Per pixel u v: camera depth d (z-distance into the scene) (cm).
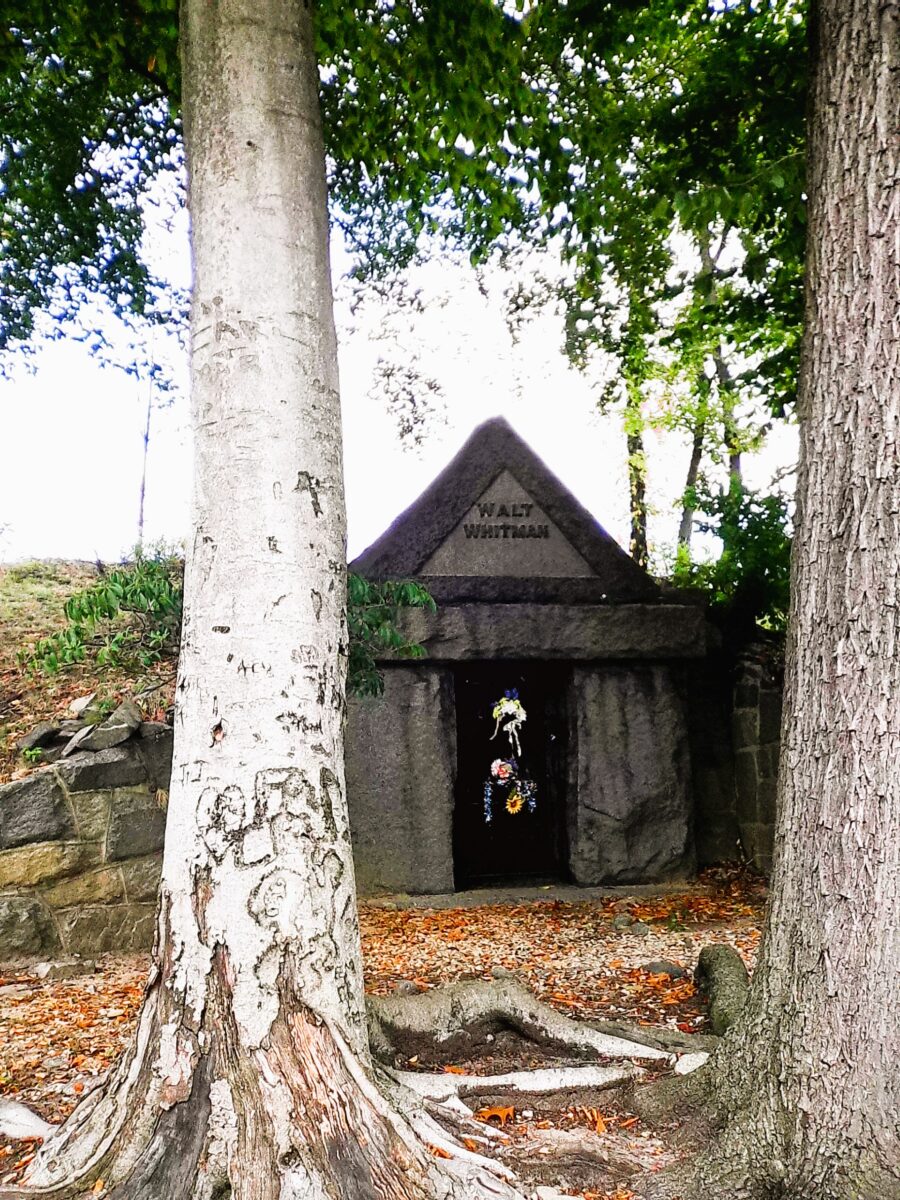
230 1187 268
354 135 674
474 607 873
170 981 289
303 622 303
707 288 756
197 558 306
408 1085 386
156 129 770
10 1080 411
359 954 307
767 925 331
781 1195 297
